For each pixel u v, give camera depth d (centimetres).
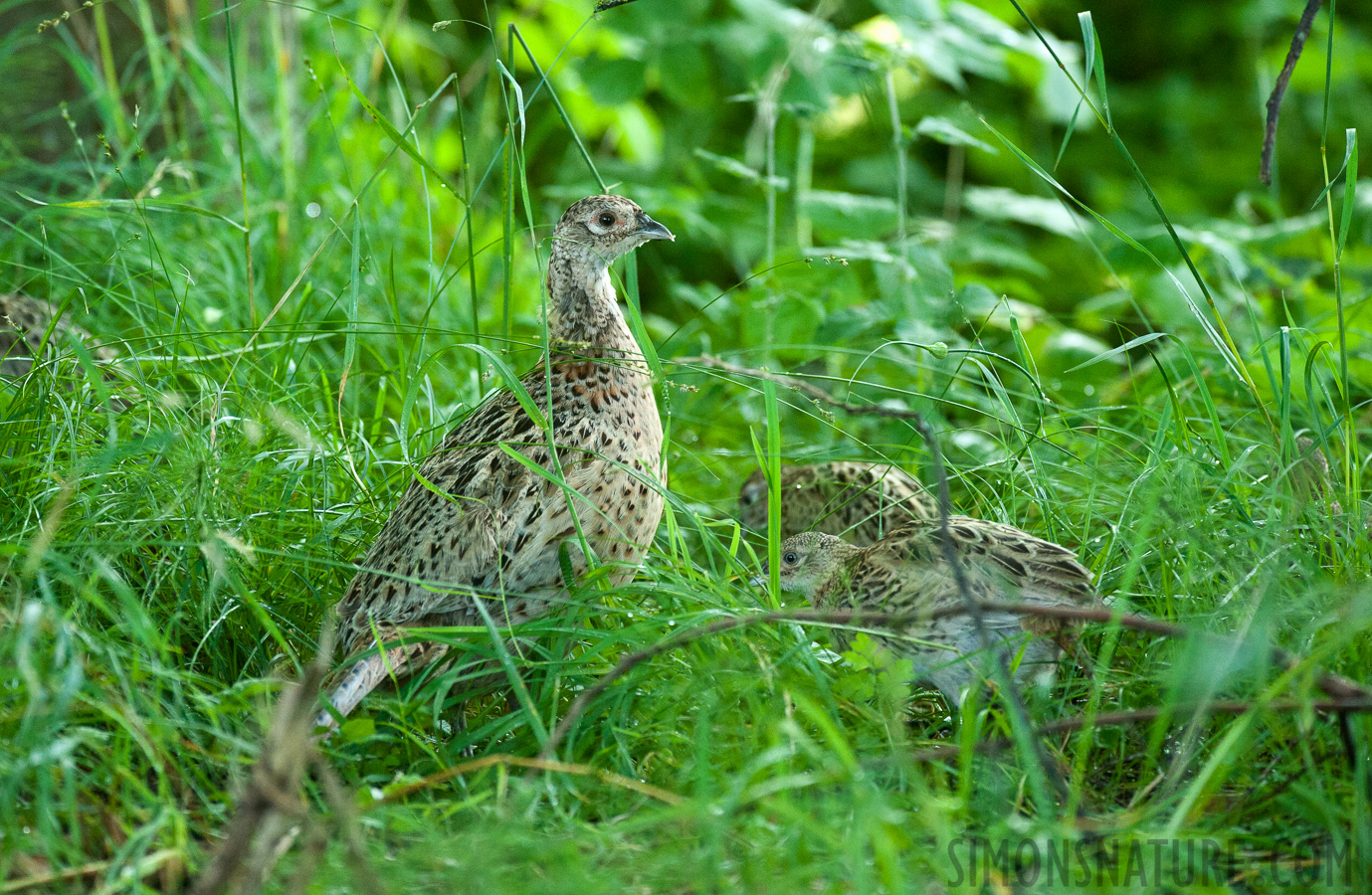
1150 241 1197
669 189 1502
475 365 1123
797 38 1395
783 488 1088
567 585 758
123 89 1255
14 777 547
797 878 525
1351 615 597
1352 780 600
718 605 735
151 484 775
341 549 844
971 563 732
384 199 1329
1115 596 782
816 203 1370
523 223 1524
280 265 1172
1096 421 937
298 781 541
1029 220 1441
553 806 608
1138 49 2283
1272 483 785
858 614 646
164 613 751
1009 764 643
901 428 1094
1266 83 1969
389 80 1678
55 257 1018
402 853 573
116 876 559
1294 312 1223
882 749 650
